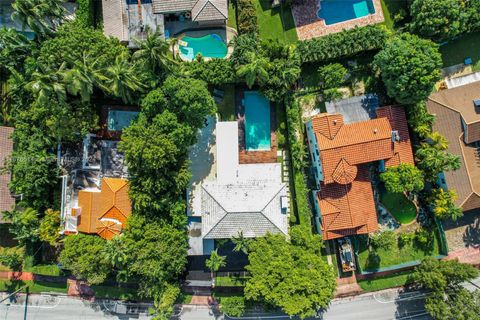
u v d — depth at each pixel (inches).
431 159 1807.3
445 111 1884.8
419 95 1747.0
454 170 1836.9
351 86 1989.4
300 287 1717.5
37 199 1900.8
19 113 1838.1
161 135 1648.6
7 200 1913.1
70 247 1774.1
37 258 2007.9
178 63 1758.1
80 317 2044.8
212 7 1843.0
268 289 1733.5
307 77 1967.3
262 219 1796.3
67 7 1934.1
